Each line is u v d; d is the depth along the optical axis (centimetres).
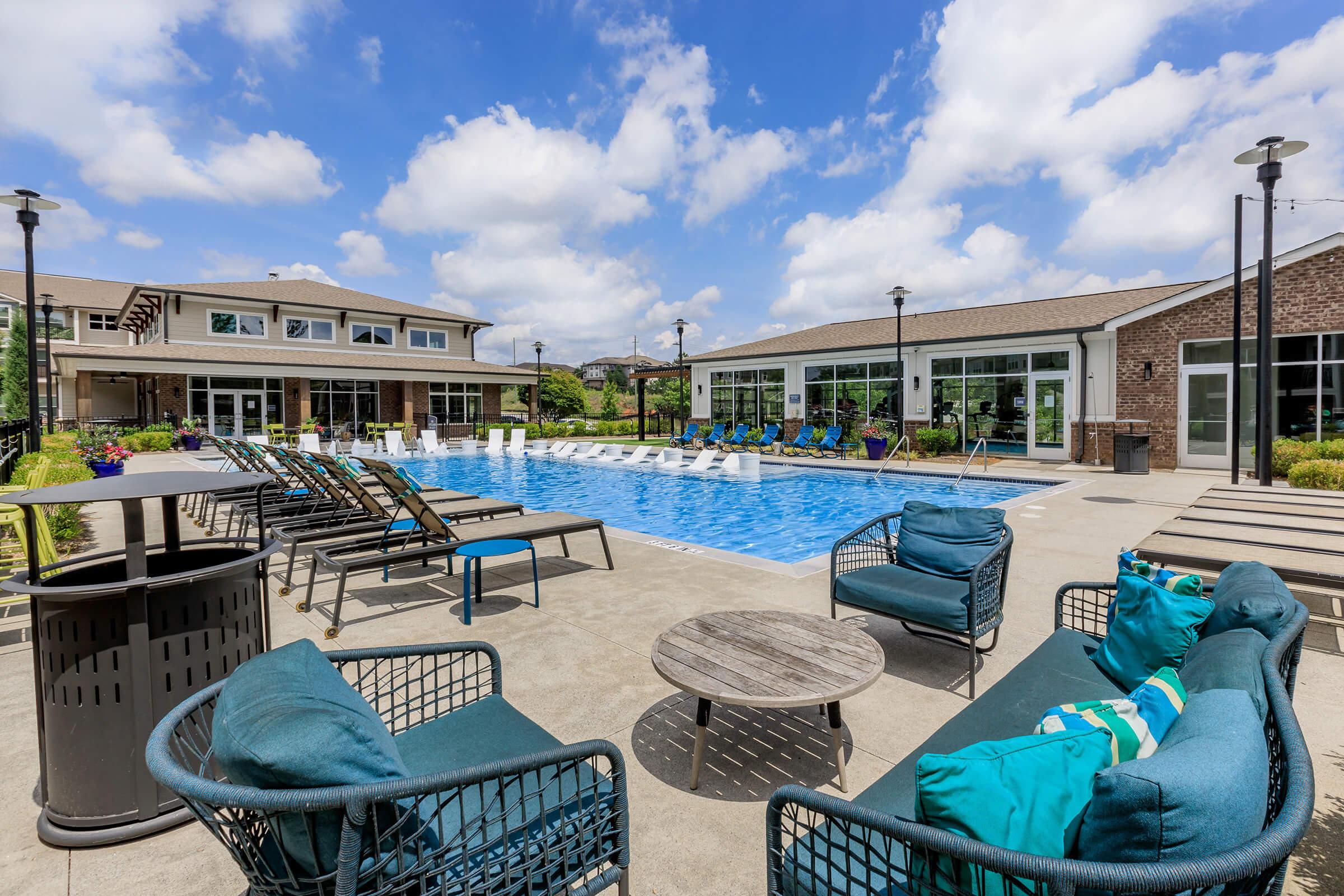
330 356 2770
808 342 2312
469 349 3350
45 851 235
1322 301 1263
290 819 143
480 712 244
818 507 1192
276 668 167
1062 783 135
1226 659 194
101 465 1241
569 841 176
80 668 233
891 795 194
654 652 299
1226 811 113
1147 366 1488
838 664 284
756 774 283
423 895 151
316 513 750
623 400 5800
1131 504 970
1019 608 496
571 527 586
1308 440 1289
